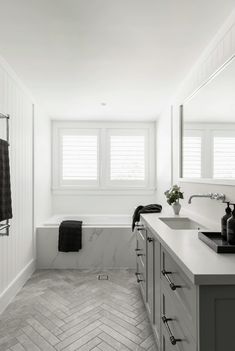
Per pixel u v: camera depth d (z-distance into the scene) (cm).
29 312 245
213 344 98
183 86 301
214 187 218
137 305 258
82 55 235
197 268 104
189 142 279
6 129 254
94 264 367
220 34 197
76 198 492
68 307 254
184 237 160
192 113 268
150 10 173
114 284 310
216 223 215
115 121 495
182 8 171
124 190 495
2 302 246
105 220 461
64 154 490
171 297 143
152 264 202
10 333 212
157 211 312
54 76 283
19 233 300
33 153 358
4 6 168
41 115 405
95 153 493
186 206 295
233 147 182
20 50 225
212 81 216
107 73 275
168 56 237
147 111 430
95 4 167
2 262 250
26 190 327
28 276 330
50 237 368
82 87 318
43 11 173
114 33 199
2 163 221
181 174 306
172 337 131
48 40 209
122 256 368
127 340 202
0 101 243
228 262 112
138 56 237
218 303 99
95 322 227
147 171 496
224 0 164
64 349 192
